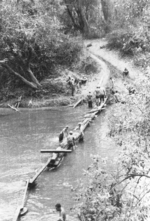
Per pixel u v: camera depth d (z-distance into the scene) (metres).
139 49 19.69
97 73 50.41
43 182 20.70
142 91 12.56
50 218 16.52
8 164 23.98
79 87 47.22
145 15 18.64
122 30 54.88
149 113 11.91
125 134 12.37
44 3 47.53
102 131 30.34
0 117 39.50
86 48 59.28
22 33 41.69
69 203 17.75
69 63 52.72
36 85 46.69
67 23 66.94
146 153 12.29
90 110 39.03
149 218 12.01
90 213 10.99
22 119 37.69
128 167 11.35
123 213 10.44
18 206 17.91
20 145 28.11
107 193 10.62
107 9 64.81
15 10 41.78
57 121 35.50
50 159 22.89
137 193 14.82
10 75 49.12
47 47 47.00
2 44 42.62
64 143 25.75
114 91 42.28
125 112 12.62
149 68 13.70
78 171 21.92
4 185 20.62
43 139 29.39
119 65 50.94
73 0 63.75
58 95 45.53
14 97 46.75
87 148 26.09
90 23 65.50
